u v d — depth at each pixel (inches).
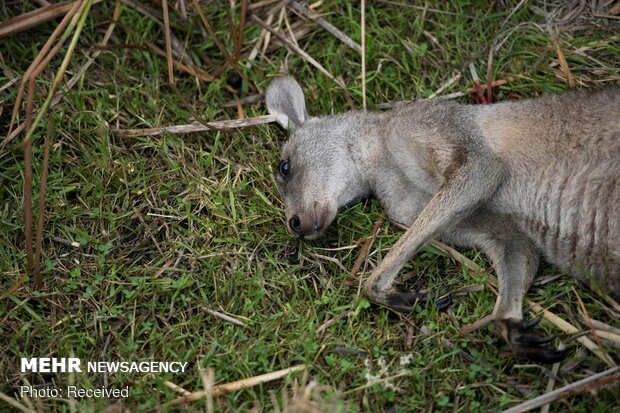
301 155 62.6
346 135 62.8
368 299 57.4
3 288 58.7
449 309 57.1
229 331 56.6
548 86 65.9
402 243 57.1
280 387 54.0
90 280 59.1
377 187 62.7
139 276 59.4
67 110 65.1
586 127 57.7
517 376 54.1
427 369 54.3
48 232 60.8
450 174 58.0
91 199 62.2
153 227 61.6
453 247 60.7
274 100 66.0
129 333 57.2
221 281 59.2
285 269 60.2
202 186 63.1
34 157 62.8
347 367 54.1
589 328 55.2
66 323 57.4
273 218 62.4
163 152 64.3
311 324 56.2
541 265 59.7
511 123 59.6
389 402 53.3
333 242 61.9
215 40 66.0
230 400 53.1
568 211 57.4
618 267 55.4
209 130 65.8
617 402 51.9
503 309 55.9
